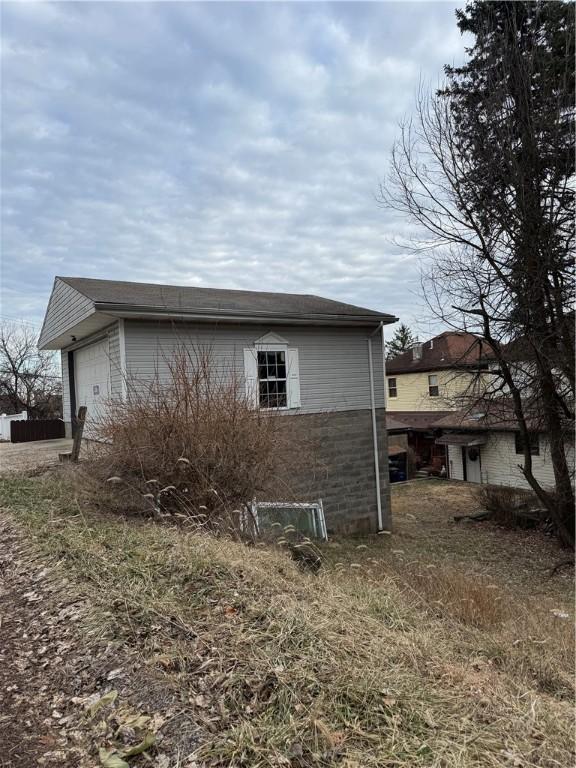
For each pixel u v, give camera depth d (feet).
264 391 36.47
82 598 11.44
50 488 23.04
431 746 6.52
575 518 38.60
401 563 25.77
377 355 43.47
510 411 43.16
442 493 64.34
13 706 7.93
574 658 12.78
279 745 6.41
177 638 9.32
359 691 7.55
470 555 36.73
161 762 6.24
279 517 25.52
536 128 33.27
